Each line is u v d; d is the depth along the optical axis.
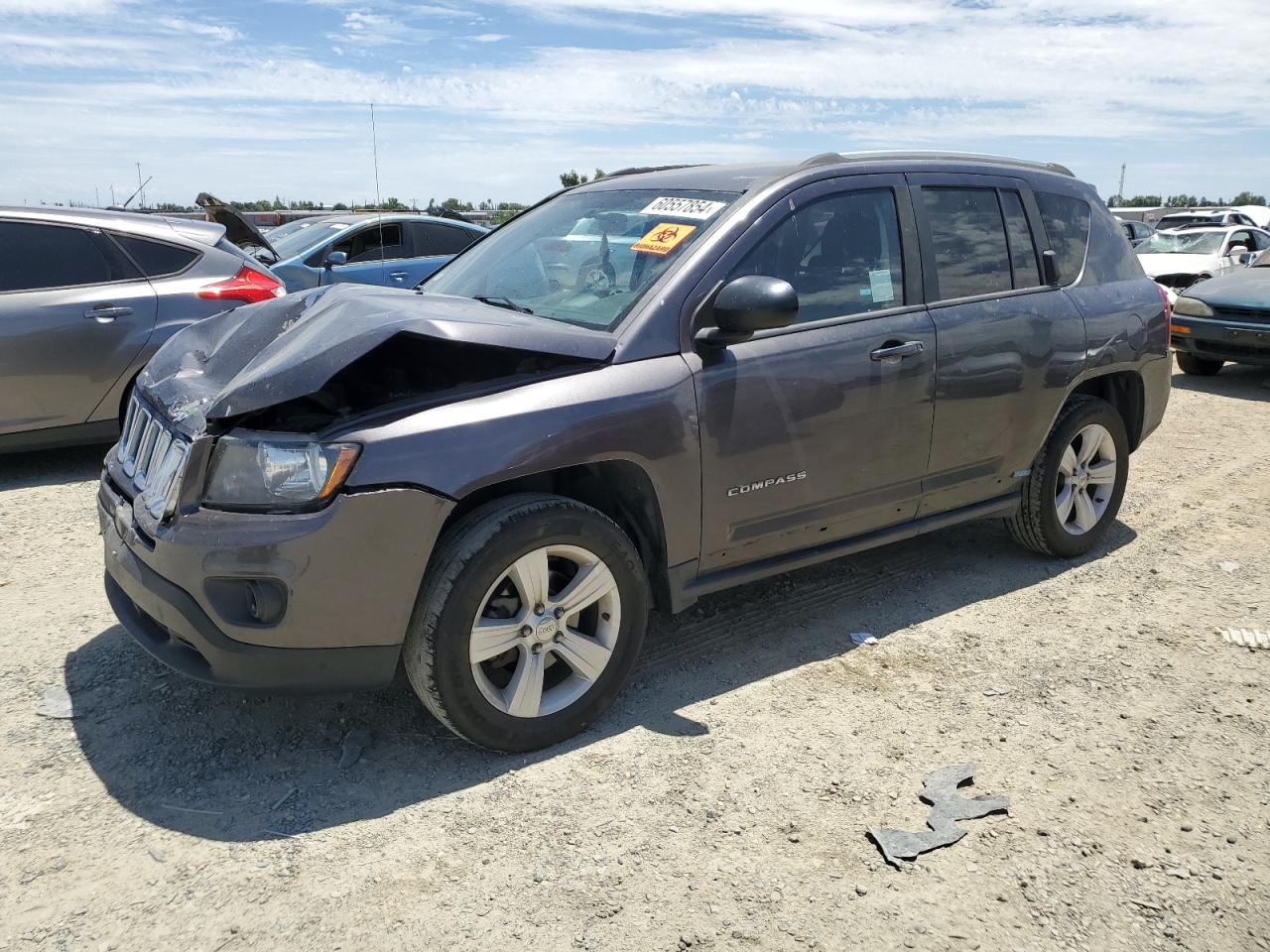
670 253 3.48
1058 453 4.55
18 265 5.85
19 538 4.97
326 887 2.51
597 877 2.56
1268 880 2.58
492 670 3.26
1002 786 2.97
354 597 2.78
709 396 3.30
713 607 4.28
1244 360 9.83
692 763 3.09
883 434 3.80
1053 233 4.58
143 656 3.70
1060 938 2.37
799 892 2.52
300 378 2.73
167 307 6.14
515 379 3.05
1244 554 4.99
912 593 4.46
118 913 2.40
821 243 3.71
